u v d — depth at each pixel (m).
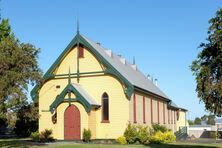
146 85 50.16
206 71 24.75
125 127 39.19
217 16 24.84
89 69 41.50
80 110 39.16
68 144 35.38
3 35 54.25
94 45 43.91
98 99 40.72
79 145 33.94
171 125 61.94
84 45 41.81
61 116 40.00
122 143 37.41
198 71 25.12
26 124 53.78
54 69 42.88
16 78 29.09
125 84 39.62
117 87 40.12
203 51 25.31
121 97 39.81
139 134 38.16
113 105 40.03
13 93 28.64
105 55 44.06
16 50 30.03
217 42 24.53
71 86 39.69
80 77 41.81
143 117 44.62
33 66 31.05
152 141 39.78
